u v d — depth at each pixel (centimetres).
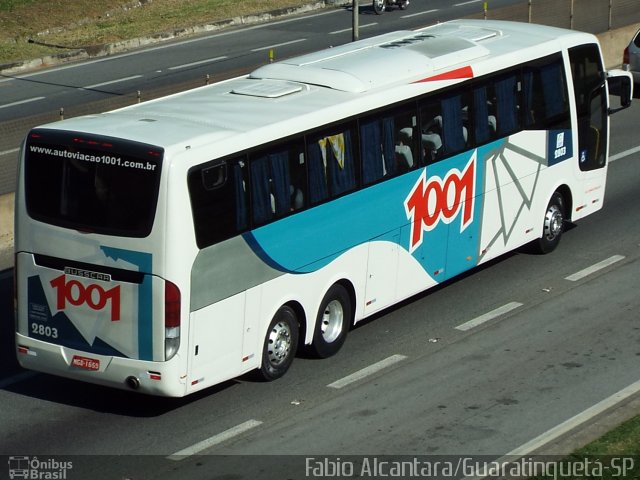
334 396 1770
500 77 2191
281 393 1783
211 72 4566
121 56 5038
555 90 2341
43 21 5500
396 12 5709
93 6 5753
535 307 2131
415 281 2070
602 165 2500
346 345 1975
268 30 5447
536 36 2370
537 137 2300
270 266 1752
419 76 2042
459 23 2478
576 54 2391
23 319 1723
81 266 1648
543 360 1888
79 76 4647
